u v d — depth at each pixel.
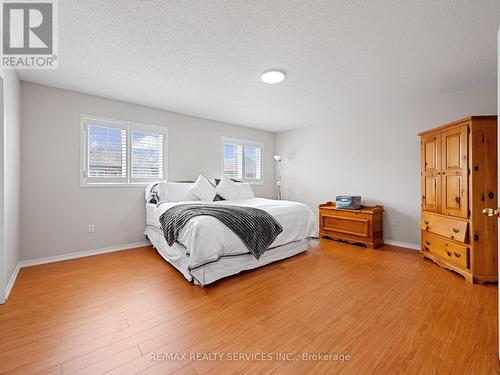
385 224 3.83
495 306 1.89
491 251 2.31
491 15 1.69
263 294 2.12
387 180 3.81
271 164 5.66
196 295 2.10
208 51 2.16
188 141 4.23
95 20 1.74
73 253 3.12
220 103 3.61
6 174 2.04
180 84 2.91
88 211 3.23
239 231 2.47
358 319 1.73
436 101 3.28
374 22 1.77
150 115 3.78
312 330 1.60
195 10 1.64
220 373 1.23
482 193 2.33
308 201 5.02
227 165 4.83
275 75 2.61
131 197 3.60
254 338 1.52
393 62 2.37
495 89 2.84
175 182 3.81
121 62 2.36
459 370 1.25
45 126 2.92
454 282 2.36
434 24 1.79
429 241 2.97
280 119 4.53
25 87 2.80
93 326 1.63
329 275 2.56
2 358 1.32
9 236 2.20
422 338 1.51
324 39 1.98
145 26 1.81
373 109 3.88
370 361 1.32
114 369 1.25
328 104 3.64
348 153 4.32
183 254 2.45
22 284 2.29
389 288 2.23
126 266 2.81
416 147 3.49
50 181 2.96
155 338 1.51
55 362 1.29
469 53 2.21
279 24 1.79
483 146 2.33
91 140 3.26
